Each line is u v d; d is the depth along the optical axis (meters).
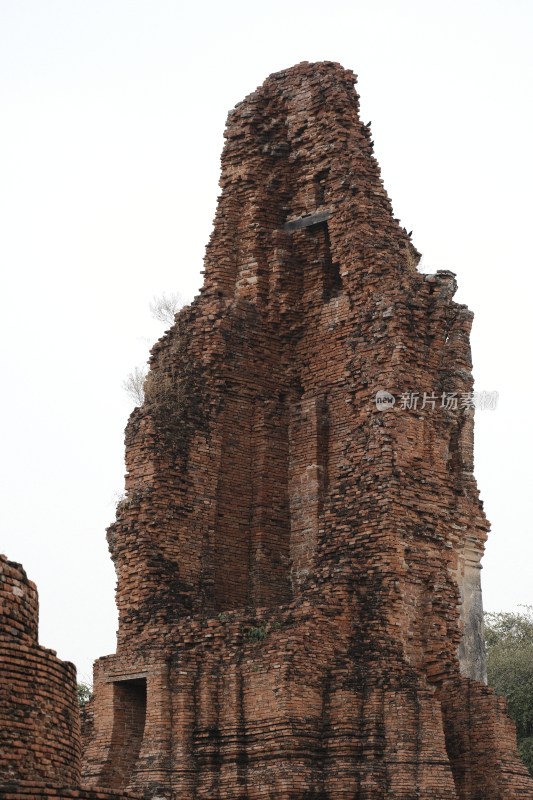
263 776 35.75
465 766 37.38
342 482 40.06
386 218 42.91
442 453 40.75
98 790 21.11
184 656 37.78
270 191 44.97
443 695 38.09
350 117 44.34
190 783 36.44
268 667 36.62
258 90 46.00
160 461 41.25
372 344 41.06
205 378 42.84
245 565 42.34
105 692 38.91
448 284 42.16
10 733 22.06
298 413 43.50
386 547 38.53
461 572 40.47
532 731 63.22
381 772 35.56
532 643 73.81
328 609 37.78
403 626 38.12
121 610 40.53
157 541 40.69
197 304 44.00
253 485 43.00
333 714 36.34
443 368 41.59
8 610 22.52
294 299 44.28
